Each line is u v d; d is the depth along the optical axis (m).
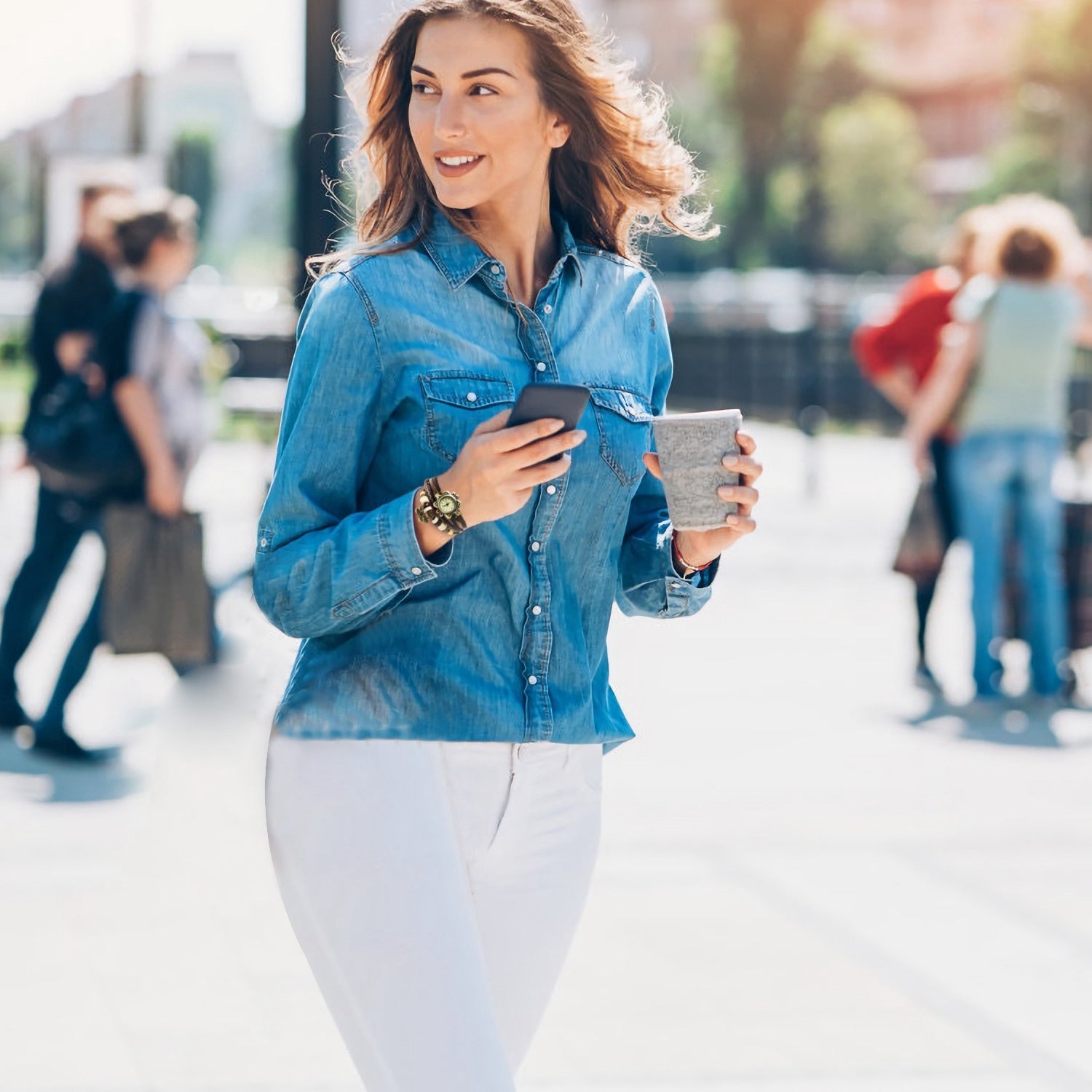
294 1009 5.33
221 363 12.90
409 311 2.99
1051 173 56.72
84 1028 5.14
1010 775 8.55
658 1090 4.80
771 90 63.16
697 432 2.99
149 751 8.71
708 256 58.81
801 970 5.76
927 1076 4.94
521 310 3.08
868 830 7.47
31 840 6.96
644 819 7.56
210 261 49.56
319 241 6.84
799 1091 4.82
